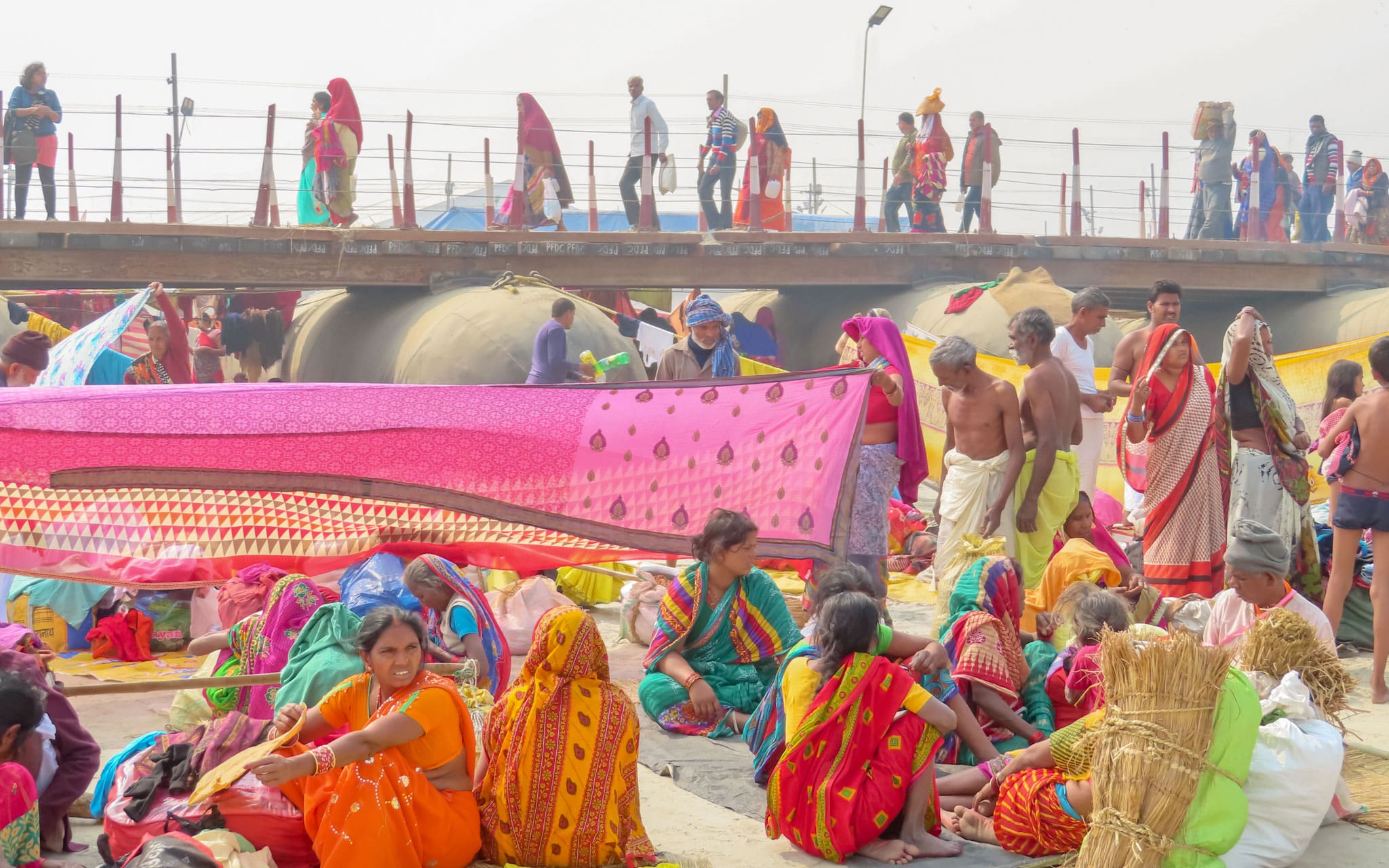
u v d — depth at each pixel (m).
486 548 6.81
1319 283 25.11
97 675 6.62
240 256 19.56
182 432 6.04
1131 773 3.91
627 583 8.58
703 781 5.08
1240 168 25.27
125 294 22.89
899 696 4.32
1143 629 4.71
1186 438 7.66
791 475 7.18
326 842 3.83
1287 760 4.20
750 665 5.89
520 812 4.13
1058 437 7.66
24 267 18.38
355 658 4.70
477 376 17.94
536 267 21.16
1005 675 5.00
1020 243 23.39
